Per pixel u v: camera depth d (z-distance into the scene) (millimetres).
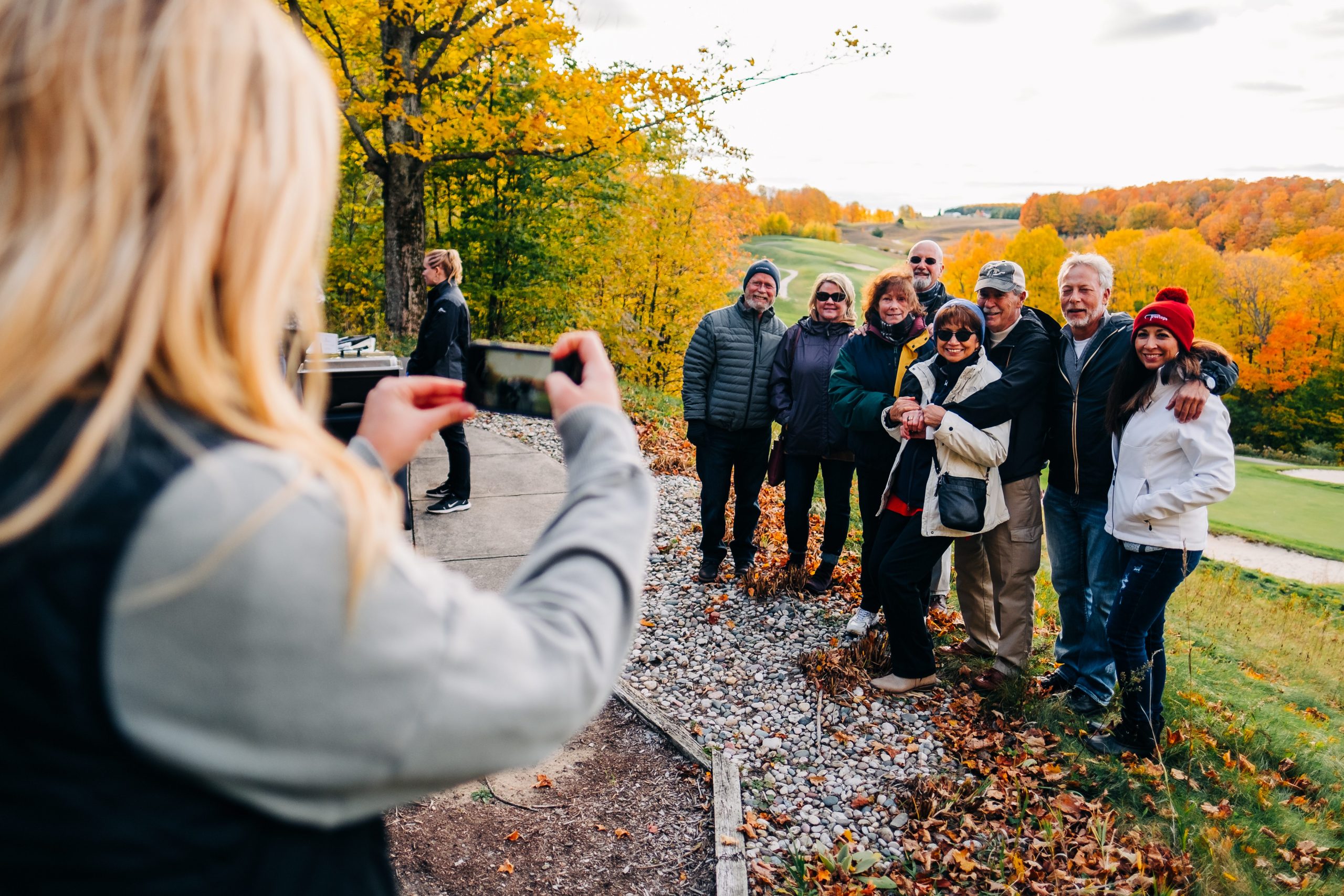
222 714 426
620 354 17078
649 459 8133
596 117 9680
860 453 4562
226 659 418
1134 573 3533
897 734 3820
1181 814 3352
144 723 422
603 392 739
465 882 2750
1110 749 3705
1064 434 3963
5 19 453
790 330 5094
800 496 5117
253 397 478
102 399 432
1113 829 3219
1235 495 34188
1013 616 4090
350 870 523
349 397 4652
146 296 432
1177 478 3410
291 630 425
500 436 8148
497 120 10344
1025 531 4008
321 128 536
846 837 3160
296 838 482
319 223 537
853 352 4578
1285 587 14000
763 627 4762
